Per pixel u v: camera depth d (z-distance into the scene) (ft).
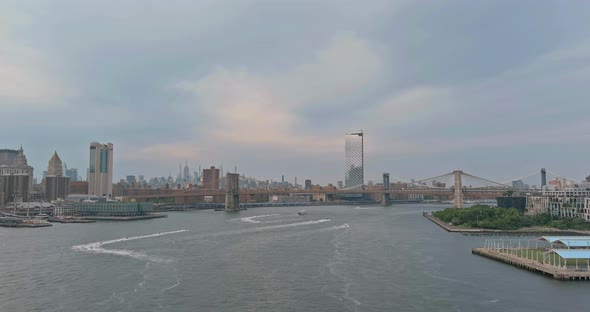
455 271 492.13
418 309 361.71
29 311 357.41
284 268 511.81
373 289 420.36
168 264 534.78
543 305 369.30
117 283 441.27
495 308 362.94
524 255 559.79
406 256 589.73
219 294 404.36
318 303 377.91
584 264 494.59
